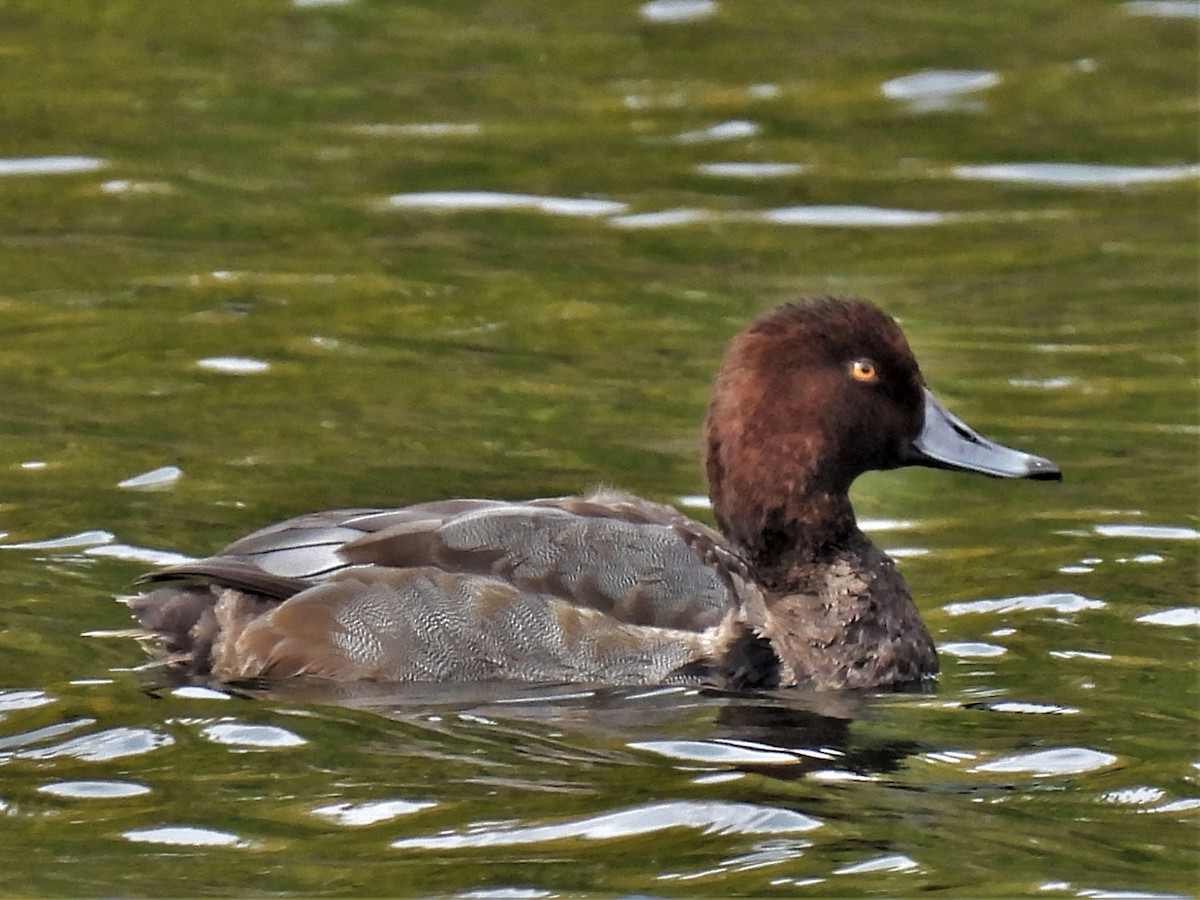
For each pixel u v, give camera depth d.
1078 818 9.39
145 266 18.64
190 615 11.37
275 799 9.45
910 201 20.70
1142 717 10.64
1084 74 23.97
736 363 12.05
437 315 17.69
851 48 24.77
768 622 11.51
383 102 22.91
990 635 11.89
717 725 10.59
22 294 17.94
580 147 21.89
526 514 11.48
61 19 25.22
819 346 11.96
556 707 10.79
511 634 11.14
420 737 10.24
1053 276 18.91
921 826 9.28
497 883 8.64
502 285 18.42
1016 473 12.04
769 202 20.62
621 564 11.38
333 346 16.92
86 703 10.52
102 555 12.62
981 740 10.40
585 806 9.43
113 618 11.65
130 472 14.10
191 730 10.23
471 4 26.33
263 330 17.23
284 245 19.28
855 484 14.67
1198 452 14.91
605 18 25.81
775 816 9.35
